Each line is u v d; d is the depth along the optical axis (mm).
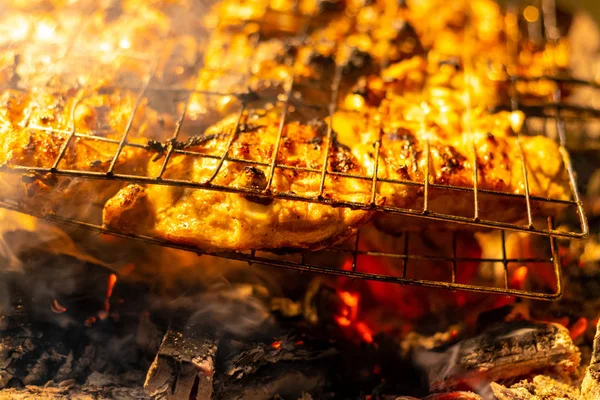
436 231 556
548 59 604
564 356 529
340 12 623
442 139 533
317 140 527
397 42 601
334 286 574
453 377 534
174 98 548
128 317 562
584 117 578
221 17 602
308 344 552
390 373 557
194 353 519
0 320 548
